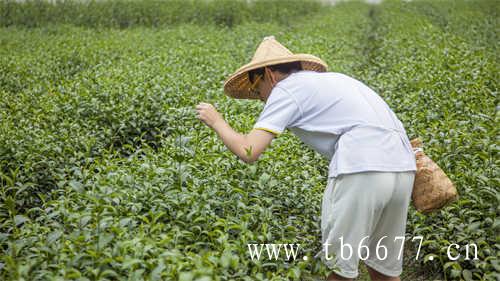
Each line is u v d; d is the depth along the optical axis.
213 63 11.66
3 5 20.77
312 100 3.80
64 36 17.16
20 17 20.72
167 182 4.91
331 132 3.78
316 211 5.23
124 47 14.52
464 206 5.07
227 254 3.64
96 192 4.47
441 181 3.96
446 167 5.55
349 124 3.77
